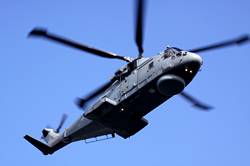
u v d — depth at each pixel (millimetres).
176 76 98562
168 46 102688
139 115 107500
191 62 97375
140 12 92375
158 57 102812
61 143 130375
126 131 110562
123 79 108125
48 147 133375
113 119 107750
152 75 101000
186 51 99625
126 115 107188
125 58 107438
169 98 103375
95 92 109250
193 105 109625
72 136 124312
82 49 100500
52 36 93812
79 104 107125
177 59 98750
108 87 111562
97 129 117000
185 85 100750
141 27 96625
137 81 103500
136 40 100812
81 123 119688
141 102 104562
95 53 102688
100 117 107625
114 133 117250
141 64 105688
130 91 103938
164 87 98438
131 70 107438
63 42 96938
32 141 134625
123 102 104625
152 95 102938
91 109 107375
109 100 104562
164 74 99688
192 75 99500
